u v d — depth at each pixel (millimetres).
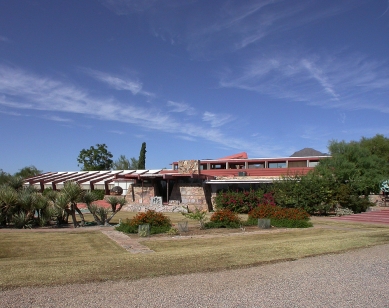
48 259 8891
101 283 6316
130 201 33938
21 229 16703
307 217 18688
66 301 5395
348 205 25641
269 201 26938
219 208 29031
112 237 13812
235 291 5969
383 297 5758
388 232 14062
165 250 10664
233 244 11727
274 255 8820
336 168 27531
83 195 18141
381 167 31078
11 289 5918
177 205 30875
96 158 68125
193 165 32531
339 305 5387
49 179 44469
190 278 6699
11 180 21031
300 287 6219
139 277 6711
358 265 7867
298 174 30125
